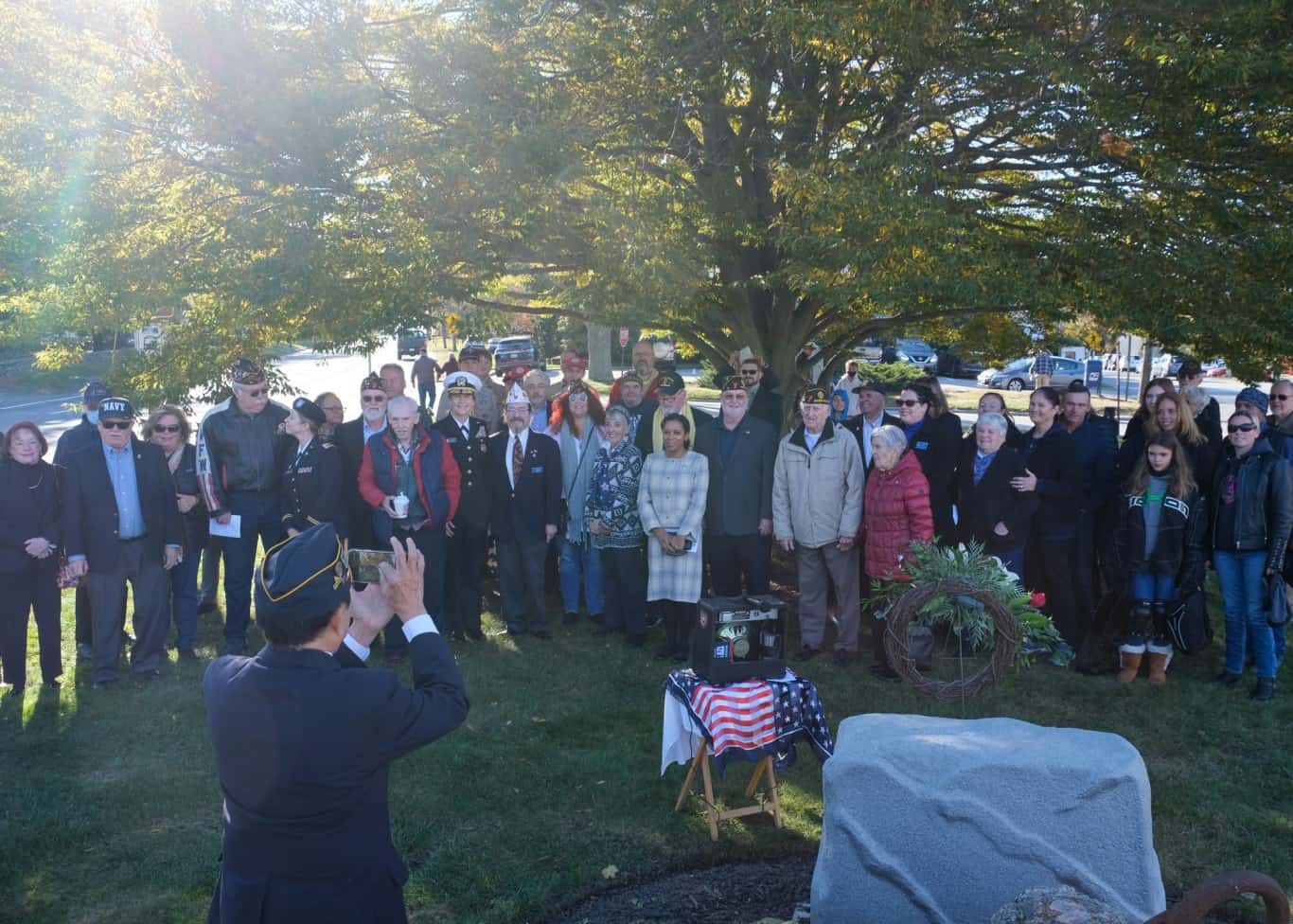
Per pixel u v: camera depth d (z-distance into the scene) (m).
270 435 7.33
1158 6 7.52
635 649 7.76
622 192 8.44
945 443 7.66
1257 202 8.16
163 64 7.58
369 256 7.85
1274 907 2.51
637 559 7.76
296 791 2.34
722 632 4.88
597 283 8.69
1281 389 7.97
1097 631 7.52
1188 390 9.51
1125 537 6.91
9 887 4.37
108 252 7.97
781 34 7.71
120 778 5.43
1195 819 5.02
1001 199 9.45
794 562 10.52
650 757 5.70
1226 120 8.29
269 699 2.36
